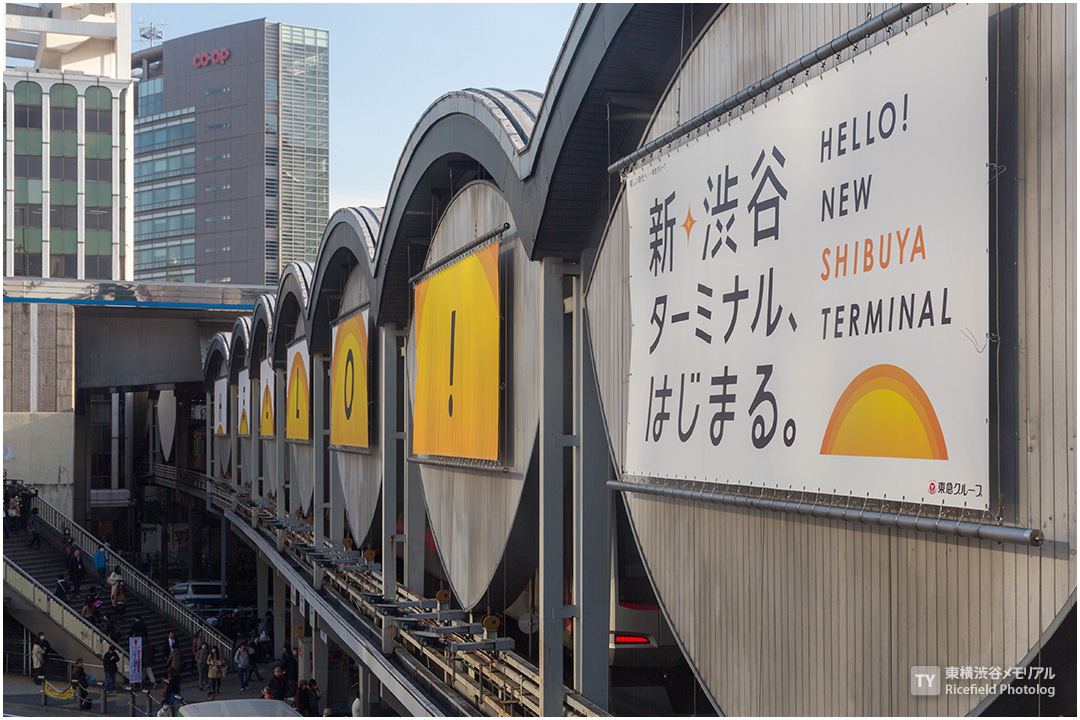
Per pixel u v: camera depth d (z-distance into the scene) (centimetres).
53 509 3503
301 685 2128
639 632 1179
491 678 1138
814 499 587
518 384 1145
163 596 3262
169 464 6100
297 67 11262
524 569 1189
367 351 1823
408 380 1659
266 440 3244
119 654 2623
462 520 1336
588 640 962
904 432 508
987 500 455
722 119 685
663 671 1196
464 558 1325
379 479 1794
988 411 455
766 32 660
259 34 11112
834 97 567
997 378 466
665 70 866
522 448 1120
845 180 556
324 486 2369
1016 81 464
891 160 521
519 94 1211
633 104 876
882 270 527
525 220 1035
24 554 3294
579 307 1001
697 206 717
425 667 1393
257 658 3000
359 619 1795
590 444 977
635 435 816
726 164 679
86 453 4972
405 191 1529
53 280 4088
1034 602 450
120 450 7050
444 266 1363
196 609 3888
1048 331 445
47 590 2684
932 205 493
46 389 4084
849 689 568
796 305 598
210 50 11338
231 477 4094
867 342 536
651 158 790
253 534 3250
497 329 1148
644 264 803
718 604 713
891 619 537
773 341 621
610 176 959
